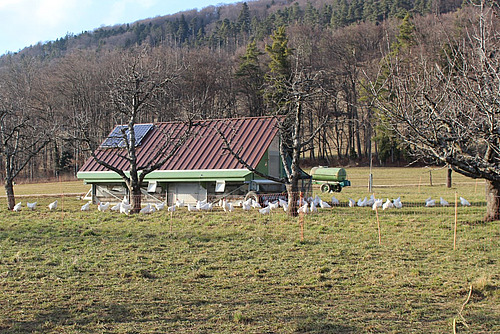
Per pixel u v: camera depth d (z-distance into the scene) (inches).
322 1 6269.7
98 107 2691.9
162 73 2032.5
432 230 794.8
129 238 758.5
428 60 1022.4
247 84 2940.5
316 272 556.4
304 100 1029.8
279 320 401.4
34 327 385.1
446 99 637.3
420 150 692.7
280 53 2377.0
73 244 717.3
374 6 4584.2
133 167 1106.1
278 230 812.6
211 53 3604.8
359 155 3206.2
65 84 2738.7
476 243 690.2
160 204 1155.9
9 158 1229.7
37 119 2036.2
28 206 1203.2
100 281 521.3
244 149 1263.5
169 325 390.6
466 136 611.5
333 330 378.9
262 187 1261.1
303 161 3221.0
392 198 1346.0
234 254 645.9
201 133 1381.6
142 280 527.5
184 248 682.8
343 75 3046.3
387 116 649.6
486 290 475.5
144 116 2417.6
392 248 669.9
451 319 400.2
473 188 1658.5
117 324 393.1
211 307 437.1
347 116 3019.2
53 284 507.8
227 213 1043.9
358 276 540.1
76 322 397.4
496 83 538.3
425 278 528.7
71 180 2652.6
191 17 7608.3
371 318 406.3
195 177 1242.0
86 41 6747.1
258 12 6904.5
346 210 1062.4
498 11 552.7
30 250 676.7
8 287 496.4
